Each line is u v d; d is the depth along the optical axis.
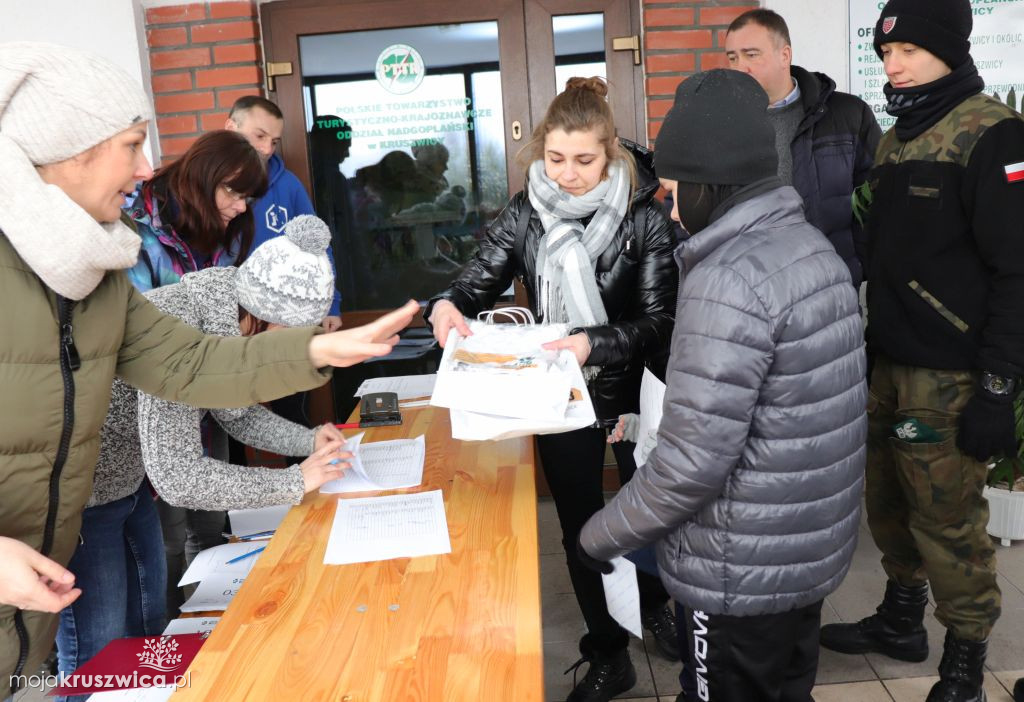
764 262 1.36
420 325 3.79
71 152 1.14
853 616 2.66
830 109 2.94
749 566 1.45
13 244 1.14
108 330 1.33
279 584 1.41
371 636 1.25
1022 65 3.44
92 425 1.33
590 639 2.27
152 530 1.96
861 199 2.47
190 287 1.66
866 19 3.39
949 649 2.17
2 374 1.20
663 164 1.49
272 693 1.12
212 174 2.23
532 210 2.22
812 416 1.39
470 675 1.15
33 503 1.27
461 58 3.59
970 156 1.96
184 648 1.47
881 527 2.40
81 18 3.39
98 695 1.34
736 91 1.43
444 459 1.96
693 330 1.36
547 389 1.56
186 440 1.62
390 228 3.73
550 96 3.60
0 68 1.10
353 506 1.70
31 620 1.33
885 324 2.17
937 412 2.10
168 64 3.51
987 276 2.01
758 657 1.51
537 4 3.53
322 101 3.63
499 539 1.54
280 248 1.62
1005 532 3.06
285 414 3.21
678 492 1.38
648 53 3.50
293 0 3.54
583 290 2.09
